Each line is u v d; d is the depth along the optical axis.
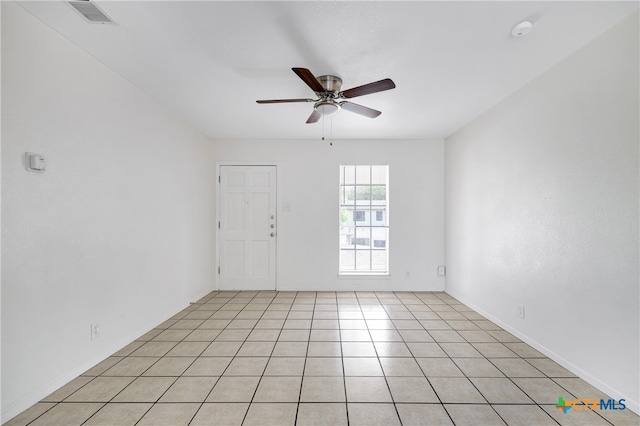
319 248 4.86
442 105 3.37
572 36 2.10
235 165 4.88
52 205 2.04
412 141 4.87
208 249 4.67
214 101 3.27
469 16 1.88
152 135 3.20
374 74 2.63
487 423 1.78
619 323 1.96
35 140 1.92
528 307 2.84
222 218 4.88
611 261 2.01
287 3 1.78
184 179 3.92
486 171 3.55
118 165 2.68
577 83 2.27
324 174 4.88
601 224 2.08
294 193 4.88
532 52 2.30
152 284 3.22
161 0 1.74
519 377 2.28
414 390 2.12
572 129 2.32
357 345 2.84
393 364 2.48
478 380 2.24
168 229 3.53
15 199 1.80
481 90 2.98
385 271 4.95
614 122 1.98
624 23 1.91
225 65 2.51
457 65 2.49
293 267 4.87
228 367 2.43
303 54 2.33
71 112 2.18
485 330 3.20
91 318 2.38
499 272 3.30
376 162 4.86
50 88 2.02
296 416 1.84
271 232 4.87
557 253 2.47
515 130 3.01
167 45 2.22
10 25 1.77
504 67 2.53
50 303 2.03
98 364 2.44
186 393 2.07
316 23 1.96
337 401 1.99
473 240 3.88
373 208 5.01
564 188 2.40
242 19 1.92
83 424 1.75
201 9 1.83
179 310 3.80
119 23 1.96
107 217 2.55
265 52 2.30
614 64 1.98
